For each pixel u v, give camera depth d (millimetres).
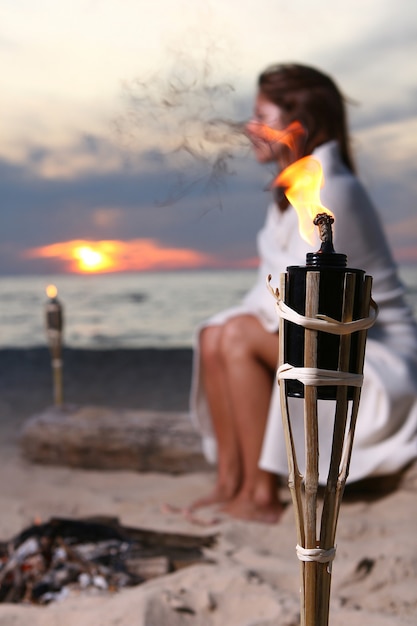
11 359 9445
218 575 2449
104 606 2219
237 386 3295
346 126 3414
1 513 3273
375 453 3271
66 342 13883
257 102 3275
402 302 3490
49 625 2152
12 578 2486
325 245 1140
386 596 2301
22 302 26750
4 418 5926
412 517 3088
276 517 3197
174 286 37438
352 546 2775
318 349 1104
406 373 3297
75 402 6551
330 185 3213
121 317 19656
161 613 2152
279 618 2111
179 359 9070
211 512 3273
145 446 4195
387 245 3443
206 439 3818
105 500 3572
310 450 1115
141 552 2664
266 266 3408
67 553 2578
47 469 4309
